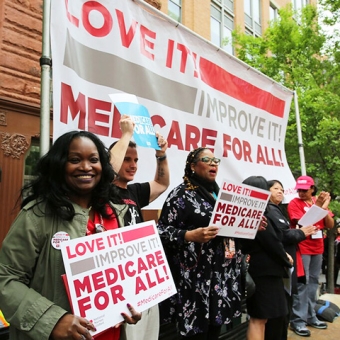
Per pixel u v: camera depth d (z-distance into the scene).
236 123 4.36
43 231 1.52
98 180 1.72
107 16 2.91
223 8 11.34
